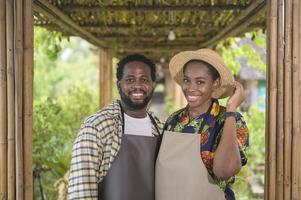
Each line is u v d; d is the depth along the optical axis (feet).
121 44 25.77
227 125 7.90
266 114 9.80
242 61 40.78
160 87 57.98
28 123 9.32
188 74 8.60
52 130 20.11
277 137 9.50
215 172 8.04
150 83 9.12
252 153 27.25
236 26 16.12
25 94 9.30
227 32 18.13
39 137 18.62
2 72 9.14
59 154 19.31
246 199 22.45
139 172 8.72
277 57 9.54
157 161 8.71
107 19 17.03
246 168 24.12
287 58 9.48
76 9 13.38
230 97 8.14
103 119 8.68
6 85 9.20
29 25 9.36
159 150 8.75
